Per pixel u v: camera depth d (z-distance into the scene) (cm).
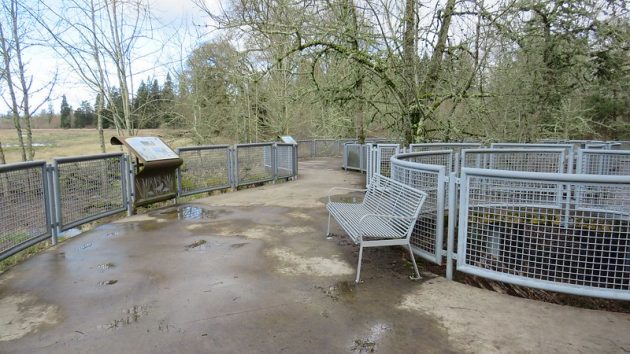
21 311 294
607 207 300
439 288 336
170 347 245
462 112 918
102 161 566
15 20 945
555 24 816
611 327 268
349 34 773
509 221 330
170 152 700
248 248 452
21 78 973
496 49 817
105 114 1104
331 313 290
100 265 395
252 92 1658
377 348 243
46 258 417
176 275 367
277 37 830
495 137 884
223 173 865
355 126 1307
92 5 1013
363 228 378
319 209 674
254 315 287
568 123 1152
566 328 267
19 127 985
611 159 562
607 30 796
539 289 335
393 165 470
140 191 650
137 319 281
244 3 719
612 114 1538
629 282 295
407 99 838
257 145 960
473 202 338
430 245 384
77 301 311
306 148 1989
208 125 1638
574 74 893
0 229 378
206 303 306
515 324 273
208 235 509
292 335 259
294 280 354
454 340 253
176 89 1562
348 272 375
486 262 339
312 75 841
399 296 320
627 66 870
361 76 872
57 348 244
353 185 996
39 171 443
